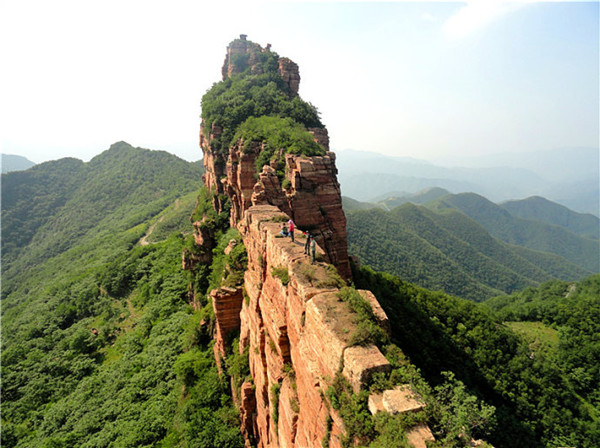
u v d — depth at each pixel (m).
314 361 14.25
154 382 36.88
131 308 67.75
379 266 137.25
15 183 195.62
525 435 33.78
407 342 35.69
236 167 48.28
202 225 52.97
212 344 35.28
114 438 30.14
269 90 60.97
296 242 21.12
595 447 34.84
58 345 56.97
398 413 9.91
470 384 35.50
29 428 39.38
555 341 68.88
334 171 39.81
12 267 148.00
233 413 27.16
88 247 125.12
